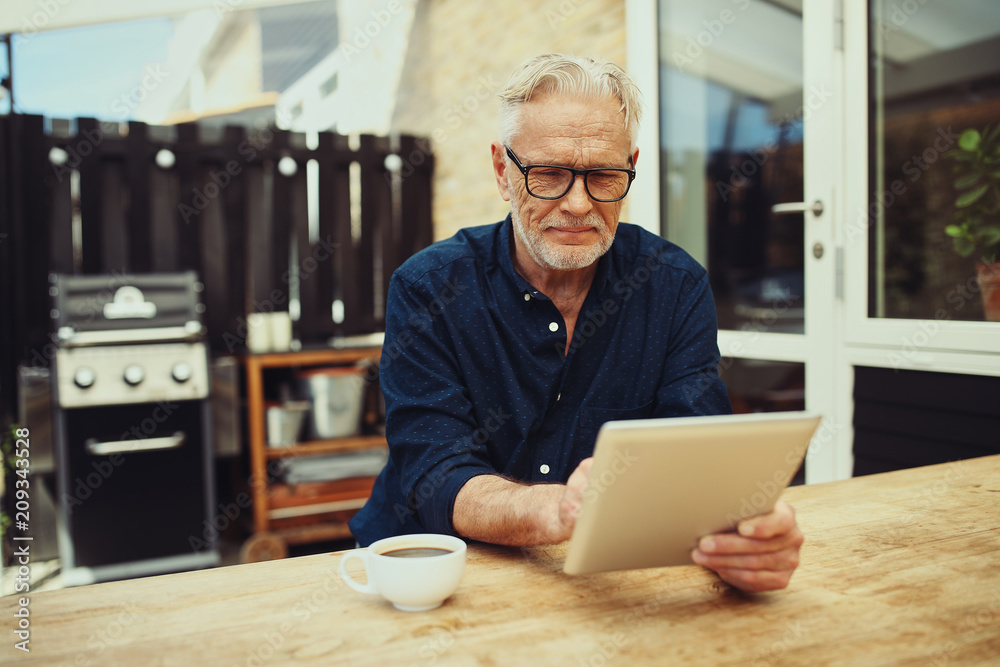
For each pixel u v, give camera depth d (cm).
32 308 338
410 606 77
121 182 351
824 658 67
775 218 265
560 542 91
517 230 128
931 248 216
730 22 280
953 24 208
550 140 117
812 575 87
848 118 237
